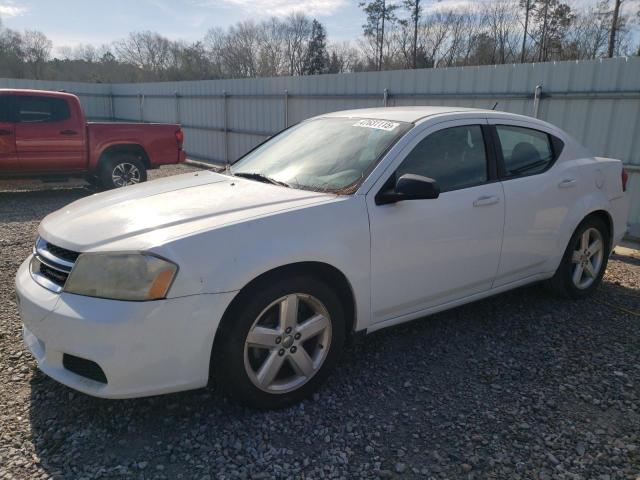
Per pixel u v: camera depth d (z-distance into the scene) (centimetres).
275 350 288
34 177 951
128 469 247
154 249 252
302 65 4847
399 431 280
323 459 257
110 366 248
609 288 516
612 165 479
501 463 255
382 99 976
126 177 1033
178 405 299
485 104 826
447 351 372
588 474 248
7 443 263
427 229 336
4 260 571
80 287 257
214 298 259
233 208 293
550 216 417
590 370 347
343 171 336
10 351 356
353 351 370
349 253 303
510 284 409
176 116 1716
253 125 1354
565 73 725
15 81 1947
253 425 283
